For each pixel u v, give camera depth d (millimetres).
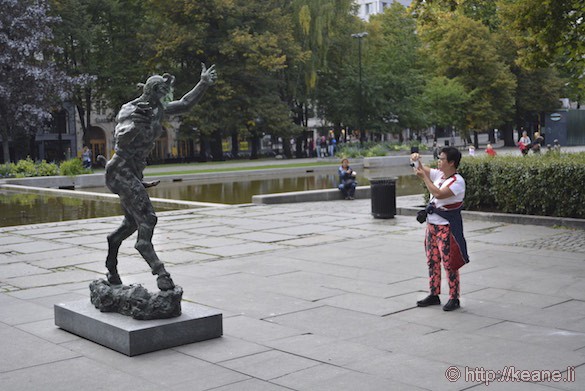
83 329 6996
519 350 6312
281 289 9172
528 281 9438
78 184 35344
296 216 18094
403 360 6082
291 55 56781
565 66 18328
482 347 6434
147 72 56719
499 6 17797
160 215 19016
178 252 12570
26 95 44125
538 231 14430
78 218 19812
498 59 67000
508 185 16250
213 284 9570
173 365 6070
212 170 42406
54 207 23016
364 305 8203
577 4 15859
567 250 12008
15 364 6223
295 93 61281
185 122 56438
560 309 7867
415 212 17516
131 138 6773
